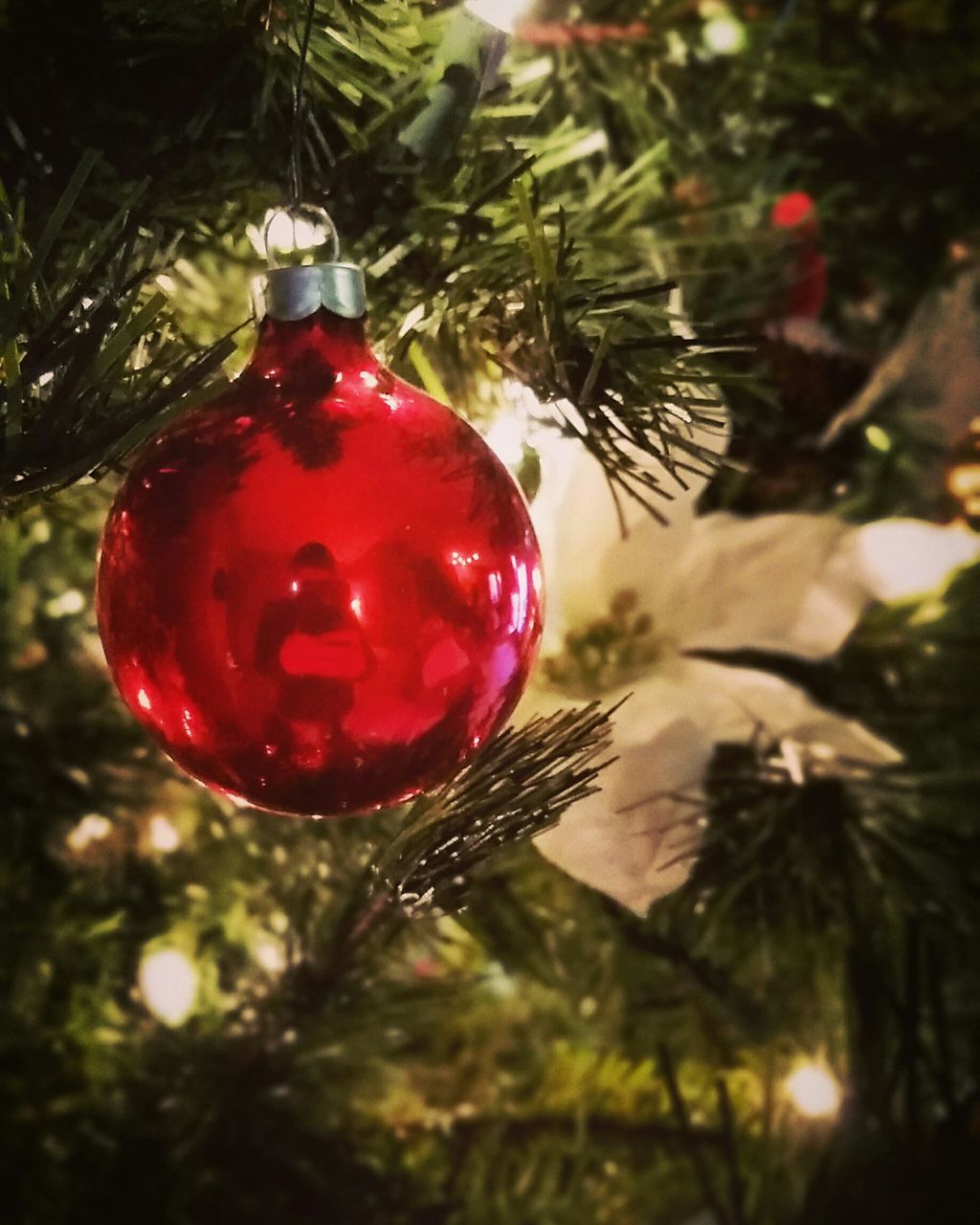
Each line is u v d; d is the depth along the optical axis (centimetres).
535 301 22
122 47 23
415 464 18
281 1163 36
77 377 19
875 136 36
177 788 37
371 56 23
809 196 35
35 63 23
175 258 23
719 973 34
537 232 21
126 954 39
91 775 36
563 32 32
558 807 21
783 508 34
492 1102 42
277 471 18
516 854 31
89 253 20
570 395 21
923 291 36
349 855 31
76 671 38
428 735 19
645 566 28
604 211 27
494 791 21
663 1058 33
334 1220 36
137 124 23
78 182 19
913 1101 29
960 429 34
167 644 18
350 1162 37
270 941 37
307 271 19
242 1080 35
